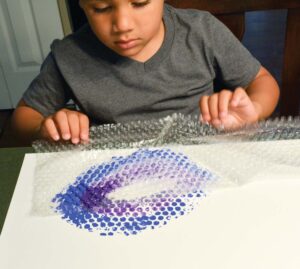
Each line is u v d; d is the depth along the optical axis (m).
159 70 0.68
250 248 0.34
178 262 0.33
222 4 0.77
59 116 0.54
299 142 0.46
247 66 0.72
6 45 1.46
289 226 0.35
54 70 0.69
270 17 2.08
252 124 0.51
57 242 0.36
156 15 0.58
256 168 0.42
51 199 0.41
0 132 1.48
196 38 0.69
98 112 0.70
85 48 0.68
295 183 0.40
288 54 0.83
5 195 0.45
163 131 0.51
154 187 0.41
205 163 0.44
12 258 0.35
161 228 0.36
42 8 1.37
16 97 1.61
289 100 0.89
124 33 0.56
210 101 0.53
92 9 0.56
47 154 0.48
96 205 0.40
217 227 0.36
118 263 0.33
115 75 0.68
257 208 0.37
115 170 0.44
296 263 0.32
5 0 1.35
